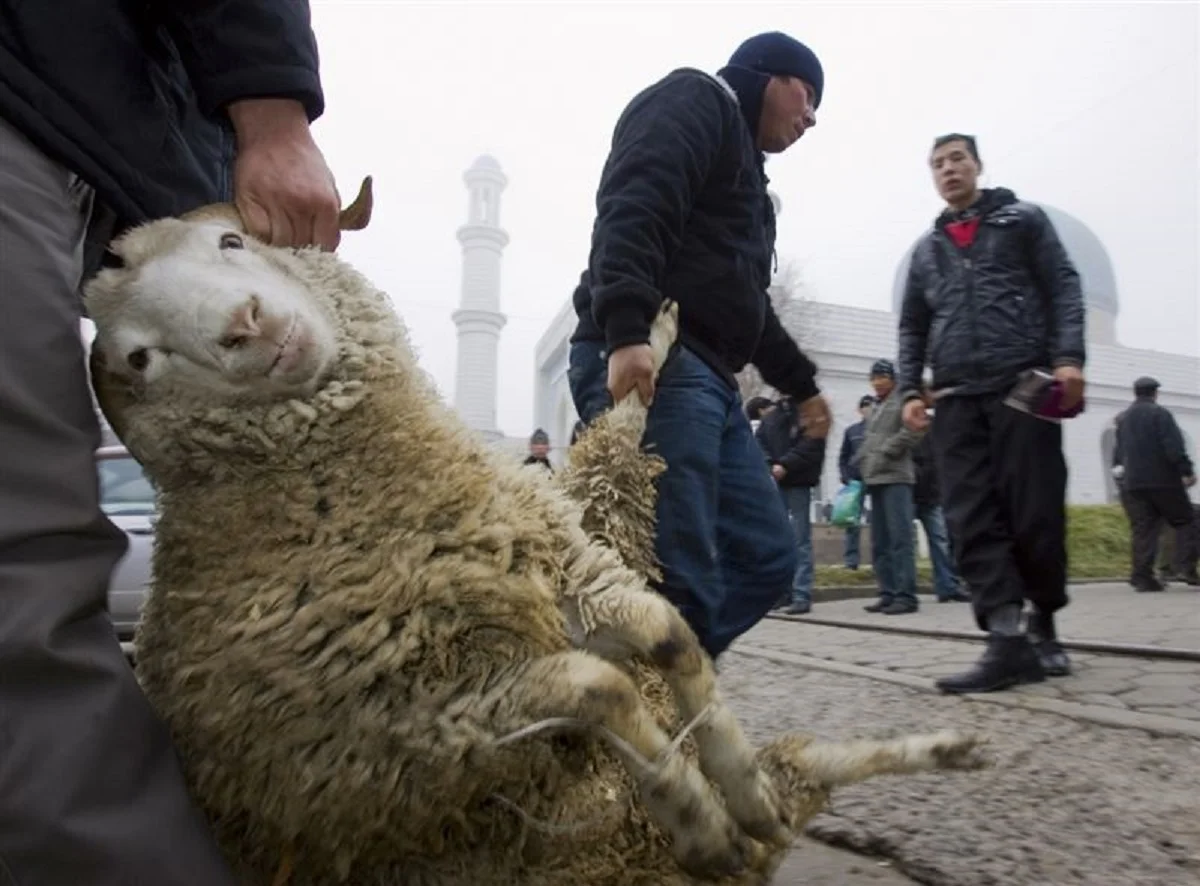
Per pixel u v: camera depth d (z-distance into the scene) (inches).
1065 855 93.7
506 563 60.4
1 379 54.9
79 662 55.4
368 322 68.0
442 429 65.4
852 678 196.4
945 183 183.2
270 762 57.4
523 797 61.2
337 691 55.9
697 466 100.0
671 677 61.7
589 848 65.0
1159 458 397.1
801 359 128.7
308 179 69.5
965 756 72.7
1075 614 291.9
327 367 63.2
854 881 93.8
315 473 61.3
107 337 62.4
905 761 71.5
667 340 97.8
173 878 55.9
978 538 173.5
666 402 101.0
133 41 66.4
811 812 70.7
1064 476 171.9
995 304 173.0
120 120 64.4
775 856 69.2
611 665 58.2
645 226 95.9
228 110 69.5
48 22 60.8
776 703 175.8
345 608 56.7
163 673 61.8
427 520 60.3
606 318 94.5
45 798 52.1
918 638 258.5
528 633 59.6
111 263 72.5
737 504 108.8
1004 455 171.2
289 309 60.7
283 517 60.1
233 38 66.6
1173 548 436.8
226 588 59.5
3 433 55.4
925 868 93.4
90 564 58.8
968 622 288.0
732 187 108.3
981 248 176.2
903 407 197.9
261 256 66.8
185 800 58.2
